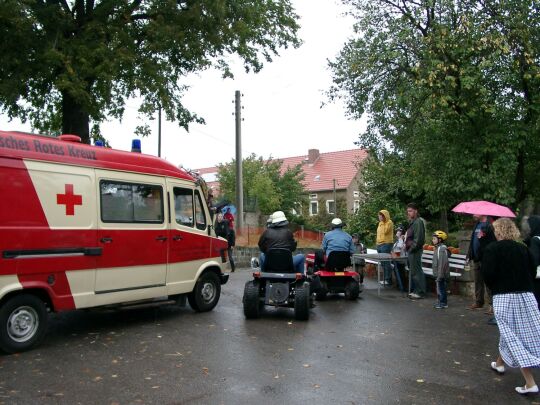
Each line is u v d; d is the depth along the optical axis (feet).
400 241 43.70
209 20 48.55
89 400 16.43
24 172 22.11
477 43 37.68
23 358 20.94
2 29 40.65
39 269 22.40
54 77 45.37
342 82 49.57
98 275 24.89
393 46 43.96
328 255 36.63
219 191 139.44
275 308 33.40
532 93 39.73
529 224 24.02
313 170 179.73
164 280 28.50
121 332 25.80
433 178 41.96
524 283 18.24
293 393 17.26
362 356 21.88
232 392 17.29
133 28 49.03
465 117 39.27
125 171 26.71
